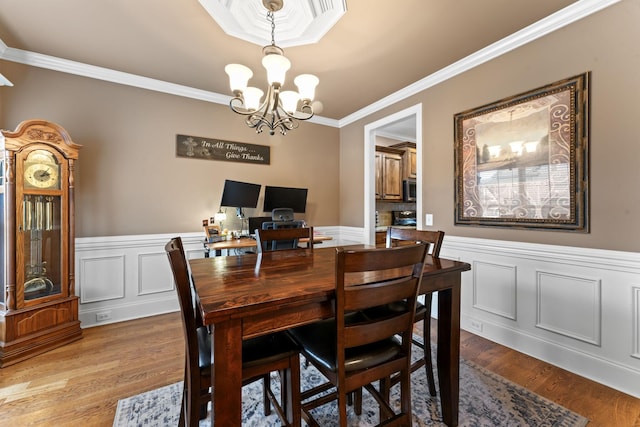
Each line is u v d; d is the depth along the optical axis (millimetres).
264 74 2670
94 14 1869
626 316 1687
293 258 1750
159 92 2928
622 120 1678
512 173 2186
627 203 1671
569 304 1912
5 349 1956
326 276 1276
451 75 2590
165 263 2979
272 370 1125
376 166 4668
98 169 2662
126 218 2793
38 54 2359
